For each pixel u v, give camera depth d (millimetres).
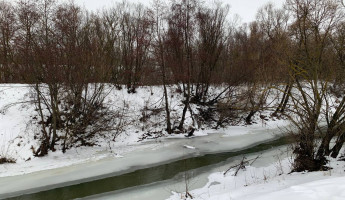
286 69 11797
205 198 8867
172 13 18438
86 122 15820
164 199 9617
